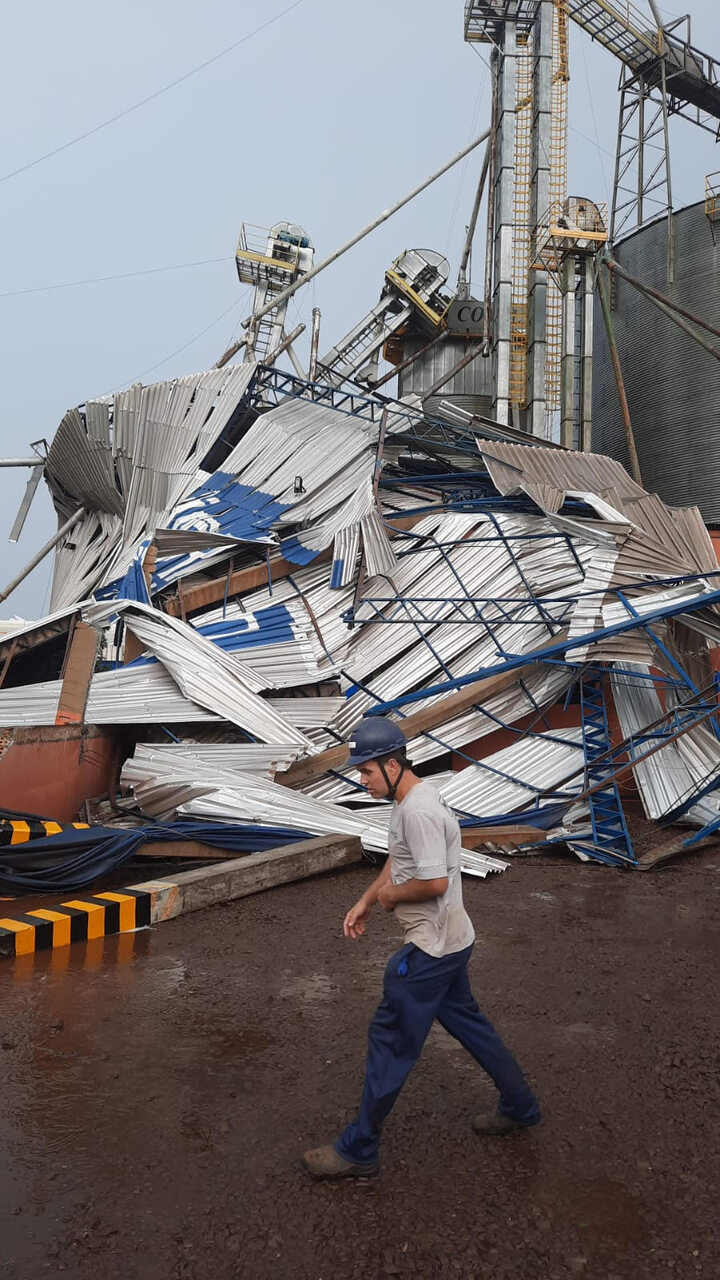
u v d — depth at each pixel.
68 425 18.88
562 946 6.51
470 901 7.79
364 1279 2.87
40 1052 4.64
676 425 31.39
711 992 5.58
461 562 13.16
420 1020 3.34
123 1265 2.93
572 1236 3.08
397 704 11.10
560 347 29.38
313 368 33.50
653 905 7.64
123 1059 4.55
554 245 28.27
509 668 10.74
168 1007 5.30
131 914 6.94
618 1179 3.44
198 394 17.70
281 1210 3.23
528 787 10.60
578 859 9.42
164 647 10.96
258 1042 4.79
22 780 9.10
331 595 13.02
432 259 33.94
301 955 6.32
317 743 11.09
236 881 7.77
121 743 11.18
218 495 15.66
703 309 30.78
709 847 9.83
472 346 36.09
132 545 16.98
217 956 6.29
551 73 31.27
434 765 11.94
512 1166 3.53
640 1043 4.77
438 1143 3.70
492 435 17.28
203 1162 3.55
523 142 32.53
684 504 31.02
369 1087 3.35
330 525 14.14
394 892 3.36
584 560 12.22
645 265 33.16
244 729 10.50
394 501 15.20
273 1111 3.99
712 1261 2.95
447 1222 3.16
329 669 11.88
